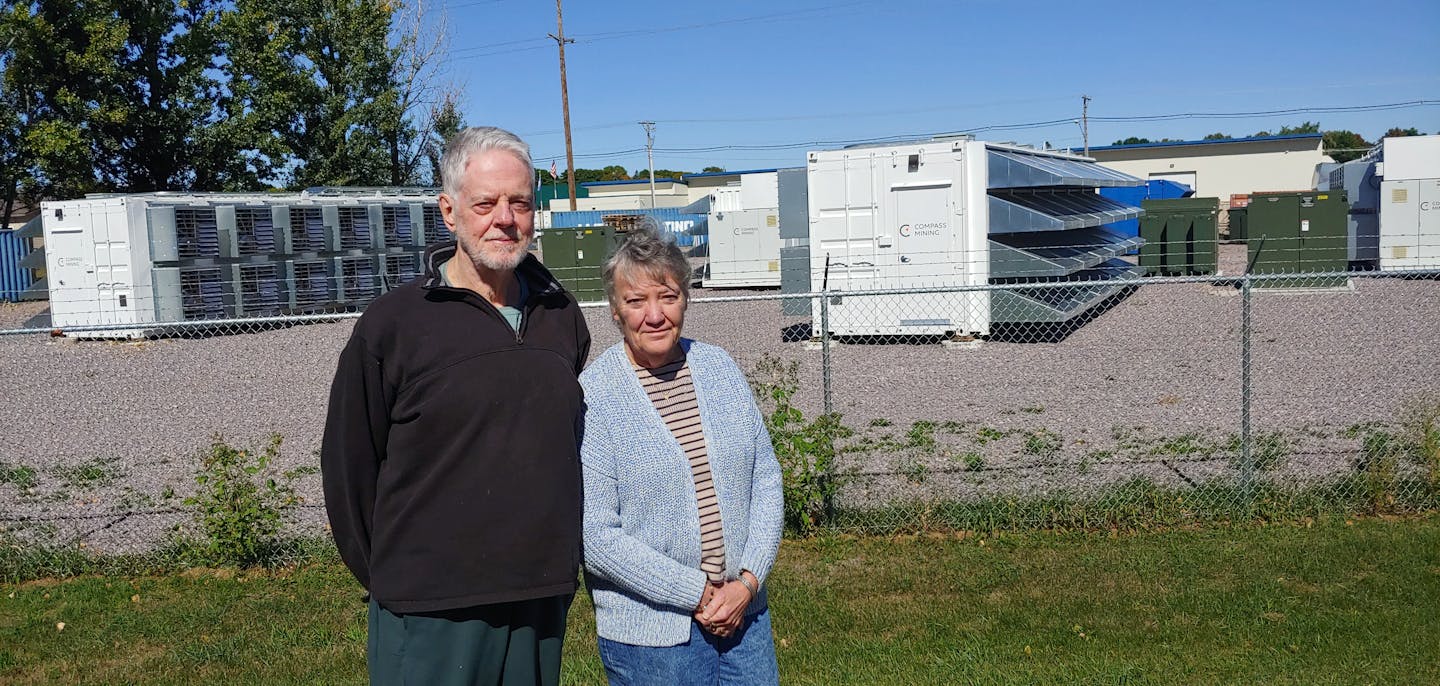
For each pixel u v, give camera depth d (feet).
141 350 53.52
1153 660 15.10
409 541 8.89
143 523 24.56
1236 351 41.78
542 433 8.95
